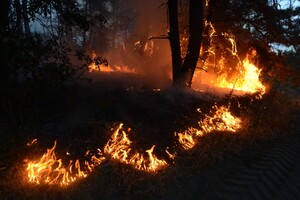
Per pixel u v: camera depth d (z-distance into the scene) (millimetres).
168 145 8641
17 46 7902
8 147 7090
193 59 13383
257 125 11336
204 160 7922
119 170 6934
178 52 13547
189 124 9984
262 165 7938
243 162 8211
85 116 9555
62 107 10016
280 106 15383
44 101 10055
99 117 9531
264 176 7320
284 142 10305
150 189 6488
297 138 11016
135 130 9008
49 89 9430
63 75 9391
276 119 12641
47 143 7930
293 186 7324
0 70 8094
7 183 6137
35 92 9070
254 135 10242
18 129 8086
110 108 10227
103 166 6977
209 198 6418
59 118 9305
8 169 6629
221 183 7016
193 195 6543
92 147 7918
